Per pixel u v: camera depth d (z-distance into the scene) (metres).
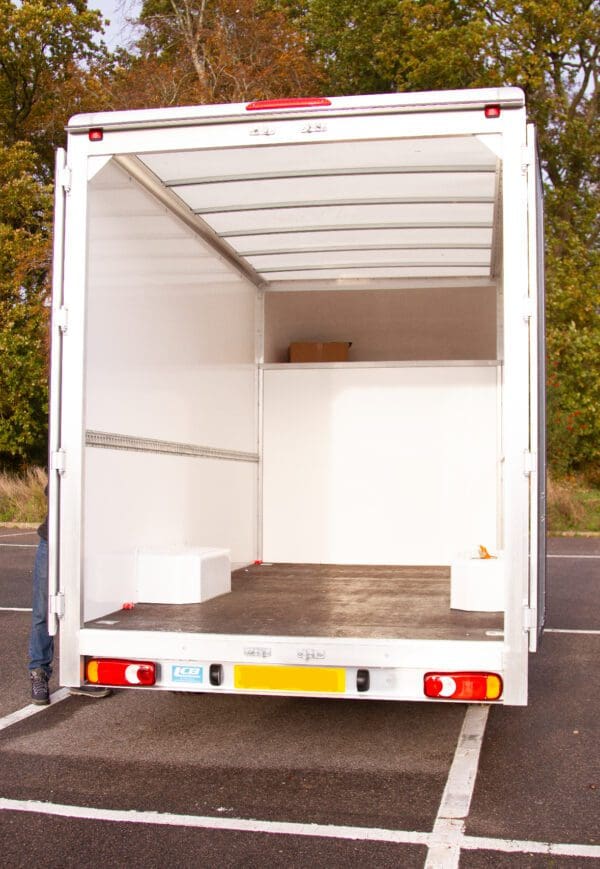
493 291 8.15
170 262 5.74
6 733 5.02
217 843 3.60
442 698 4.00
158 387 5.48
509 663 3.96
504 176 4.02
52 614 4.28
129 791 4.15
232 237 6.66
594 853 3.51
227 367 7.08
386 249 7.09
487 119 4.05
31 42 26.17
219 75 22.45
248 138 4.23
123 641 4.23
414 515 7.86
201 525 6.38
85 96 24.66
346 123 4.16
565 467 20.89
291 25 24.72
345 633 4.25
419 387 7.91
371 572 7.15
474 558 5.17
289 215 6.20
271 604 5.24
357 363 7.98
